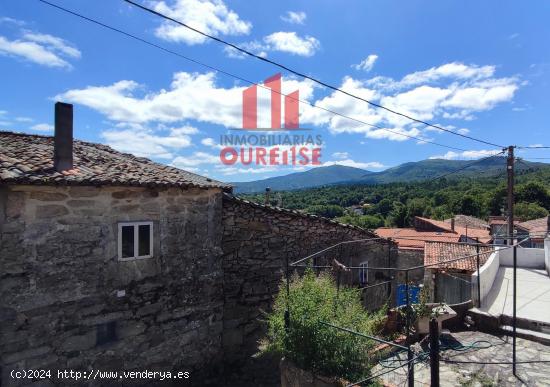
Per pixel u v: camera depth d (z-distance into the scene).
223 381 7.00
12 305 4.92
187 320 6.86
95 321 5.69
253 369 7.45
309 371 4.20
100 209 5.75
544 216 39.47
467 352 5.63
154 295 6.39
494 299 7.73
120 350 5.96
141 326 6.22
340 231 10.19
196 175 8.00
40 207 5.17
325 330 4.21
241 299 7.78
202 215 7.11
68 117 5.76
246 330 7.82
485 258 11.84
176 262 6.70
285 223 8.55
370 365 4.30
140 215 6.22
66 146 5.71
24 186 4.98
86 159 6.58
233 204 7.66
